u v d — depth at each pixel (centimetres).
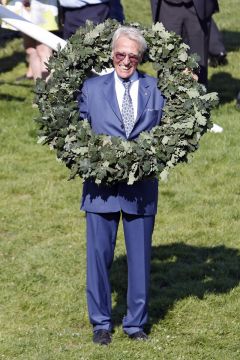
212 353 1284
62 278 1557
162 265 1595
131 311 1302
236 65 2848
